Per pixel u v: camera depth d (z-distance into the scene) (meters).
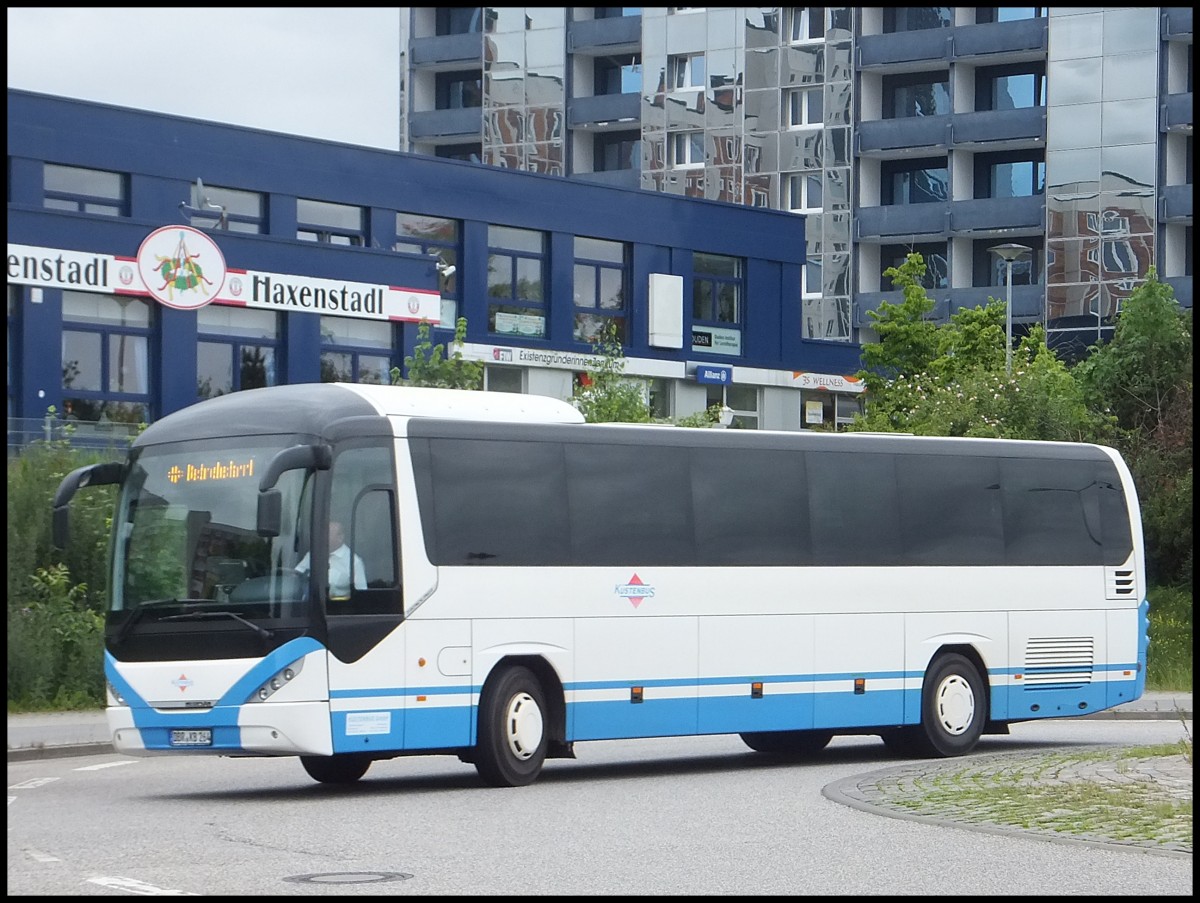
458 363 40.06
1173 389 51.47
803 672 21.08
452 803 16.59
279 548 17.19
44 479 30.09
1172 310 53.03
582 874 11.70
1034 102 75.94
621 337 54.19
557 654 18.97
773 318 58.00
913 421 46.03
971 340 53.19
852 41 77.19
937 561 22.50
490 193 50.38
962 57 75.12
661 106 80.75
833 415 60.28
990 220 74.56
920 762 20.69
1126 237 71.19
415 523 17.94
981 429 43.97
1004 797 16.14
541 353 51.47
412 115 86.81
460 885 11.16
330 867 11.95
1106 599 24.14
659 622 19.86
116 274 40.09
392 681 17.55
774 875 11.70
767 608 20.81
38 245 38.88
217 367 42.25
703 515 20.42
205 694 17.08
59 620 29.41
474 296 50.03
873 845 13.27
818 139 77.81
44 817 15.25
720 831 14.17
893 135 76.50
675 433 20.39
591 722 19.22
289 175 45.59
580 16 83.81
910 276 54.31
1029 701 23.30
